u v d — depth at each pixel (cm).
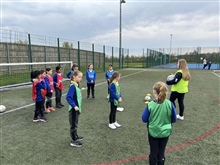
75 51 1806
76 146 366
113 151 350
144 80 1420
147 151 351
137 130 451
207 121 514
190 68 2984
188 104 698
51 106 615
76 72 357
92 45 1962
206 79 1495
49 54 1520
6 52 1240
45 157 328
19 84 1030
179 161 315
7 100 747
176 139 402
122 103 705
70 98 350
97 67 2122
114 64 2612
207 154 339
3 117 541
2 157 327
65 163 309
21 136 414
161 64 3794
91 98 797
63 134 426
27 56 1375
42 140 395
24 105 671
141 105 677
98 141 391
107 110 616
